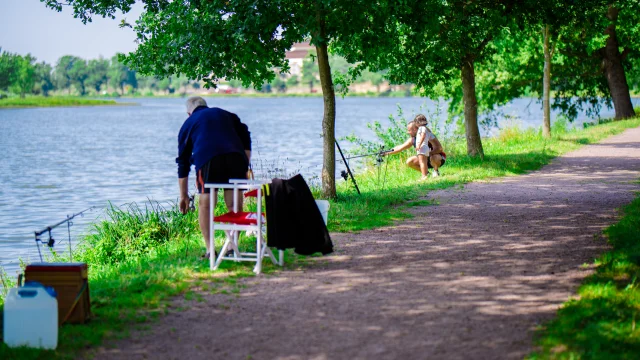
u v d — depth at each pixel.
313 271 8.43
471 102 20.78
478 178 17.02
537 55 33.38
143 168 31.30
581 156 21.92
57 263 6.77
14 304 5.98
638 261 7.98
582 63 37.22
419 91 23.95
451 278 7.93
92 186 24.88
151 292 7.58
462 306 6.88
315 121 76.31
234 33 12.29
